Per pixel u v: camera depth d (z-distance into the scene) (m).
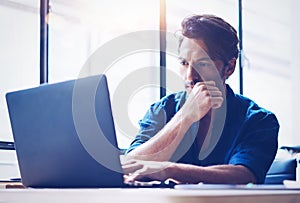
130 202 0.56
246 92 3.76
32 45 3.11
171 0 3.46
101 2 3.29
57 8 3.18
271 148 1.50
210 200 0.52
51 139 0.90
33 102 0.93
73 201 0.64
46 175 0.92
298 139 4.02
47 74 3.12
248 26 3.93
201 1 3.63
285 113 4.04
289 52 4.22
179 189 0.66
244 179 1.33
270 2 4.18
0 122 2.72
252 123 1.55
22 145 0.96
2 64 3.02
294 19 4.25
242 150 1.47
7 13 3.05
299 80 4.12
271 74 4.00
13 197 0.75
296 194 0.66
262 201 0.60
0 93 2.94
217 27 1.59
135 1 3.35
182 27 1.61
